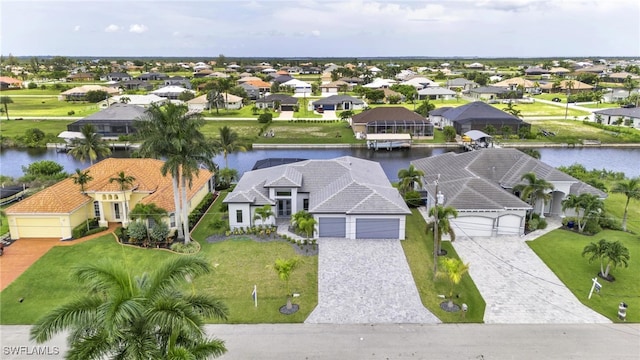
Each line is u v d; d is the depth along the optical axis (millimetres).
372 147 86688
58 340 27047
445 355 25516
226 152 63469
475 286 33594
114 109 96500
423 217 48562
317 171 49781
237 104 134625
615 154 83000
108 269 16484
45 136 90312
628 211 50125
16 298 31719
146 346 15711
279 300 31594
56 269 36000
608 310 30438
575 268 36375
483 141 87438
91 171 49844
